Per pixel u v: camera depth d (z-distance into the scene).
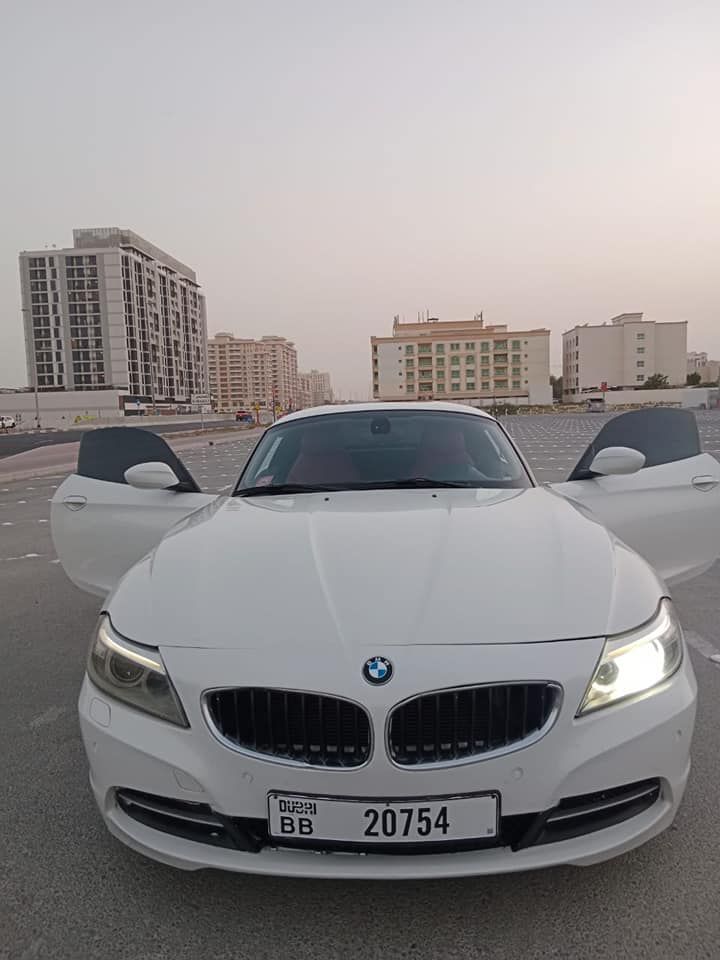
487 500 2.73
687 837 2.12
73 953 1.73
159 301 142.38
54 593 5.50
